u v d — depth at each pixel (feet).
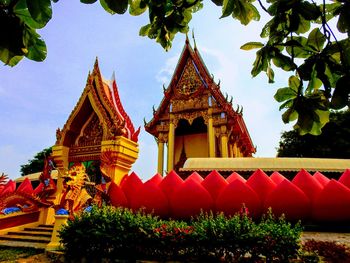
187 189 34.91
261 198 34.86
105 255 25.08
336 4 7.06
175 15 8.79
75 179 33.09
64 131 44.29
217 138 91.04
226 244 22.50
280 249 21.67
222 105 86.79
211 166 53.52
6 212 42.98
